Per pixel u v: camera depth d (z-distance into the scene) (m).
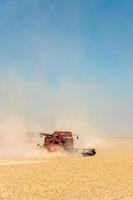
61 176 26.95
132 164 34.25
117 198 20.09
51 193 21.12
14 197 20.09
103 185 23.55
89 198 20.05
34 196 20.41
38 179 25.58
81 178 26.08
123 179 25.77
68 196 20.50
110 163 35.12
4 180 25.11
